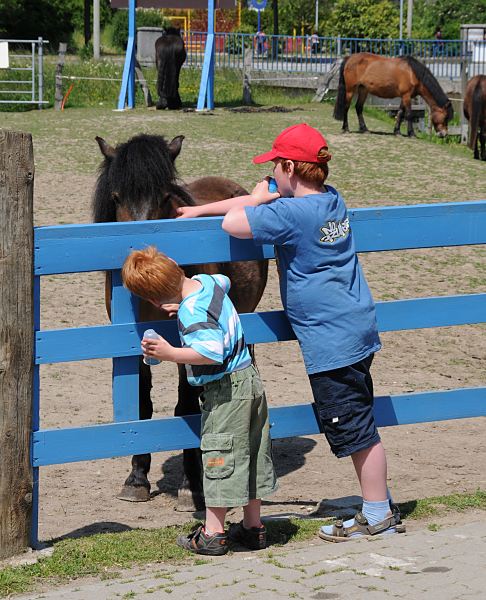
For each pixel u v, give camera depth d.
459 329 9.98
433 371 8.62
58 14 48.28
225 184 6.94
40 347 4.45
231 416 4.34
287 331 4.87
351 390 4.55
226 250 4.68
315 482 6.11
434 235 5.00
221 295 4.35
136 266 4.25
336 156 19.19
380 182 16.73
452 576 3.94
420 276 11.61
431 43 32.88
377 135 22.19
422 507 5.14
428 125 25.86
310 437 7.22
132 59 25.88
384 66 21.92
